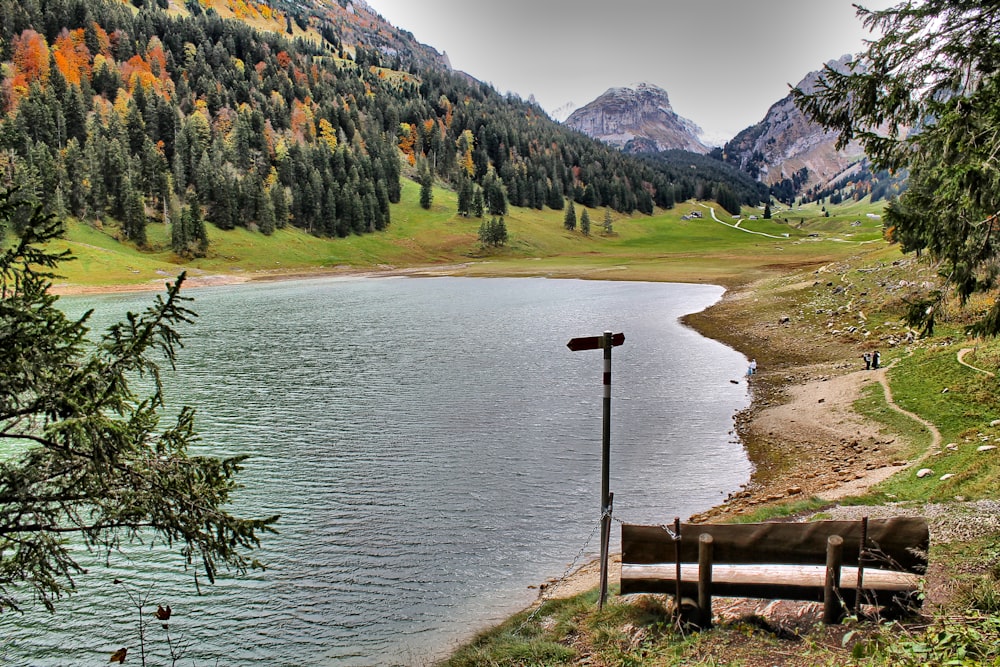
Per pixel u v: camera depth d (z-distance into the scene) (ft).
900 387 98.78
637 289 325.62
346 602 53.11
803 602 37.35
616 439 93.25
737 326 195.21
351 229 595.06
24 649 47.37
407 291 341.82
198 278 403.34
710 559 35.88
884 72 45.68
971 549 41.57
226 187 509.35
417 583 55.62
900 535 34.01
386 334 194.49
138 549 61.62
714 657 33.53
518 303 275.80
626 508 69.46
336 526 66.18
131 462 27.09
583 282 377.09
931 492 56.03
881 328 152.05
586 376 134.10
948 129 42.55
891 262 211.00
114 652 47.29
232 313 250.16
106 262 390.21
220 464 29.50
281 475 79.82
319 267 493.77
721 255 536.01
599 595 46.55
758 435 93.86
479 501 71.82
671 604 40.45
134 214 443.73
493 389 123.34
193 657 46.78
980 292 47.83
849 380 112.68
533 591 53.72
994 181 40.65
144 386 127.13
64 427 24.00
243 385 128.16
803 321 181.98
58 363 26.17
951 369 97.35
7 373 24.26
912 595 33.76
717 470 80.69
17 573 26.55
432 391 122.21
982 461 59.41
